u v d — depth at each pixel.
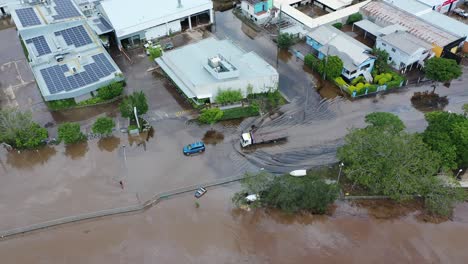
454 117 57.94
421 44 76.88
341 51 76.88
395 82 73.38
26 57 86.75
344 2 95.56
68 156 62.09
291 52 85.31
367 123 66.00
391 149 51.97
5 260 48.50
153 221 52.75
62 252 49.31
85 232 51.56
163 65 76.88
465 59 81.81
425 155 52.72
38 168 60.34
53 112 70.31
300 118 67.69
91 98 72.50
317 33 82.19
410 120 66.88
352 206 54.44
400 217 53.03
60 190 56.81
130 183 57.44
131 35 86.38
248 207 53.84
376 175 51.88
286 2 97.25
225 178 57.78
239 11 100.88
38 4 91.88
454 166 53.78
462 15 96.19
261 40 89.62
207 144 63.47
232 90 68.94
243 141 61.81
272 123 66.81
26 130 62.72
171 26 91.19
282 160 60.31
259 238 50.78
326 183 53.56
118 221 52.81
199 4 92.38
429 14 89.50
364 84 73.56
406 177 50.97
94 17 91.44
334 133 64.62
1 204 54.88
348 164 58.34
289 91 74.00
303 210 53.66
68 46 80.00
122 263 48.16
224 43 79.81
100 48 80.69
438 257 48.47
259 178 52.19
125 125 67.12
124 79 74.56
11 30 97.81
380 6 91.44
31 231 51.66
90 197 55.62
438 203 50.81
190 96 68.81
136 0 92.75
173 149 62.78
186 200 55.25
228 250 49.47
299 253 49.06
